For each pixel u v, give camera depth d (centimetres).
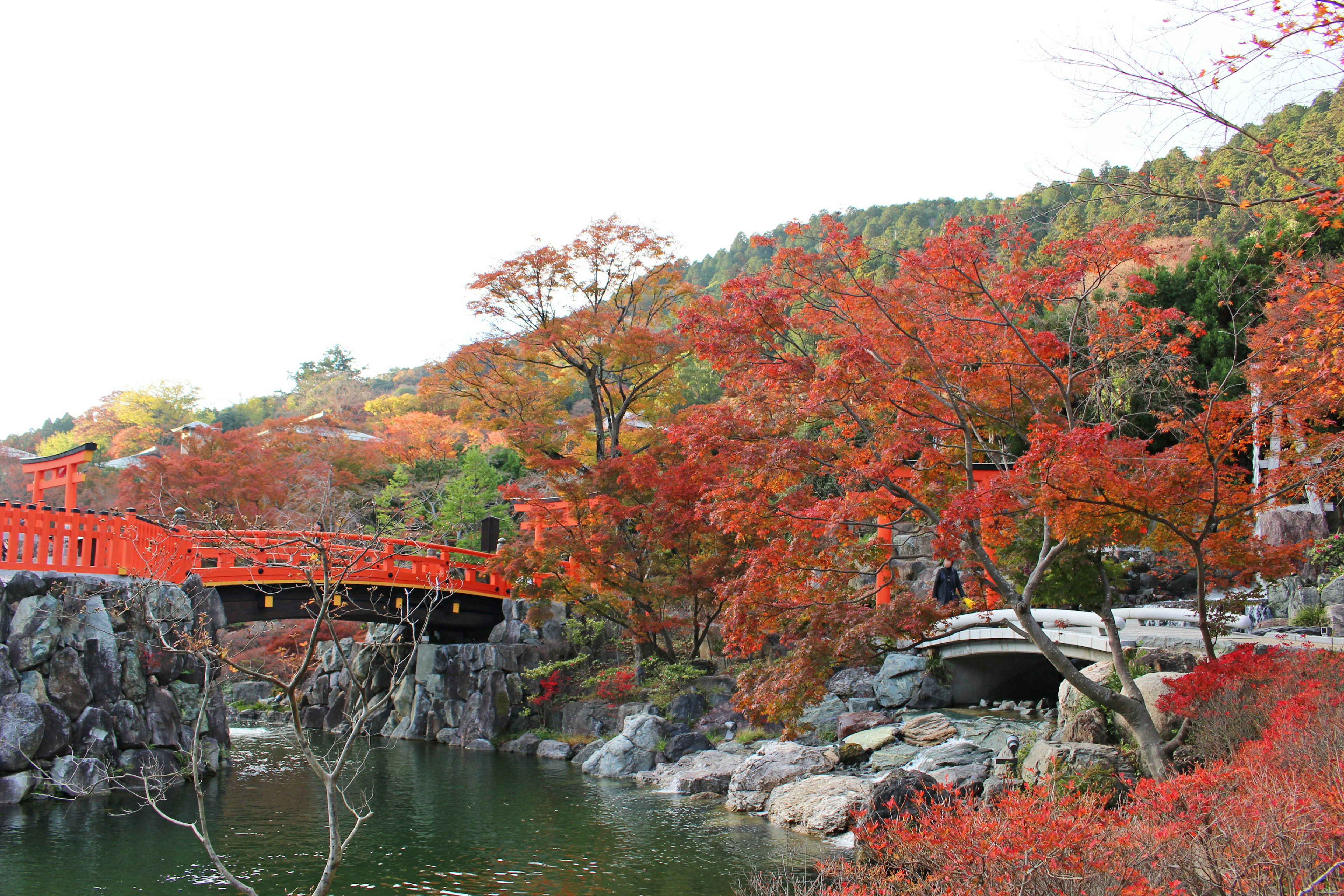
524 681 2725
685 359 3281
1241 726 1067
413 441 4650
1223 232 3212
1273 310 1334
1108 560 2048
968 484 1280
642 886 1258
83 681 1739
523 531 2714
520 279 2702
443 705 2748
